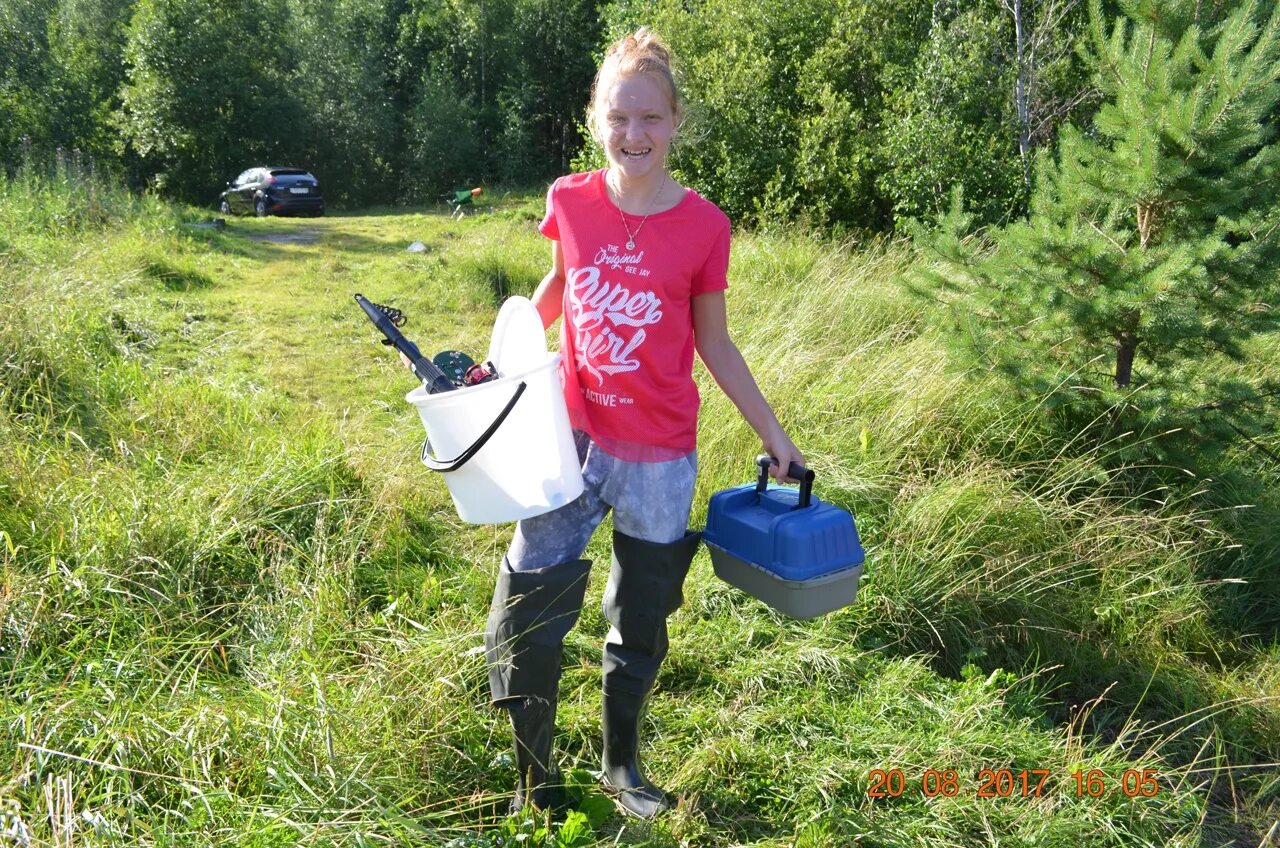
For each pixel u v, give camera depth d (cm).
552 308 254
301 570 347
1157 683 349
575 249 226
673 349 226
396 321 233
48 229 969
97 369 518
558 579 227
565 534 235
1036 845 257
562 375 238
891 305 660
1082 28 1084
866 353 578
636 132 211
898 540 390
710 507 253
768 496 246
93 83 2917
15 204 1005
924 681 327
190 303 779
